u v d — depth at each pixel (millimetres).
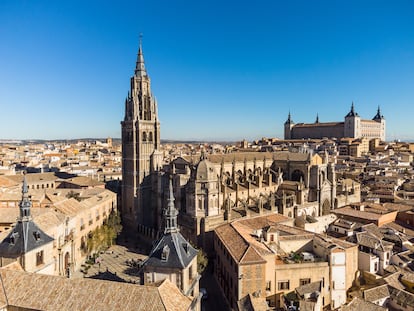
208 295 85438
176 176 119438
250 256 74000
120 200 154750
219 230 95812
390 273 82562
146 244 124375
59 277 47750
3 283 47125
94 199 124562
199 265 88500
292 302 69938
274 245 86688
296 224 112625
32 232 61594
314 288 73000
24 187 62406
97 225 120688
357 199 163125
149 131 145250
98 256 109688
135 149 141125
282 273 75812
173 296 45406
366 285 81125
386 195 150000
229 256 79312
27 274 48344
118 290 44625
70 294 44875
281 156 163375
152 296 43344
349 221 111625
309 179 146375
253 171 154875
